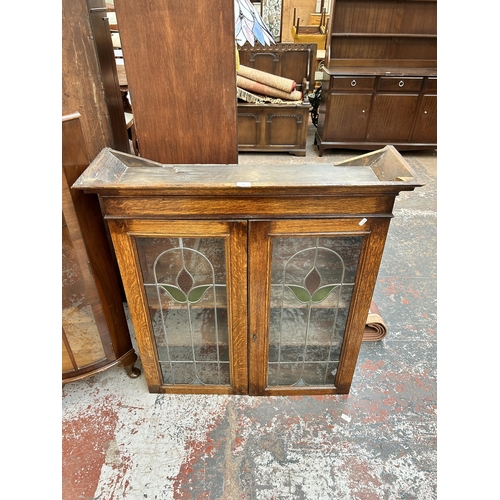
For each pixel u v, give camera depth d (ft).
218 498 4.09
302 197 3.63
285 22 16.02
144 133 4.58
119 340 4.94
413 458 4.45
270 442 4.61
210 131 4.57
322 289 4.32
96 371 4.88
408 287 7.16
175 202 3.65
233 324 4.47
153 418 4.87
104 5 4.80
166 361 4.94
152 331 4.59
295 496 4.11
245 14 12.75
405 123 12.34
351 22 11.96
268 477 4.26
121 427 4.76
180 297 4.38
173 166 4.33
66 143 3.67
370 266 4.08
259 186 3.43
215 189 3.48
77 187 3.42
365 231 3.87
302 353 4.87
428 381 5.39
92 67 4.53
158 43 4.06
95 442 4.59
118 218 3.73
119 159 4.20
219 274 4.21
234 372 4.92
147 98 4.38
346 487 4.18
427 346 5.94
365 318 4.45
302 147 12.81
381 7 11.70
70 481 4.20
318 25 15.84
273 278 4.23
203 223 3.79
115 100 5.24
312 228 3.83
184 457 4.45
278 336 4.71
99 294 4.44
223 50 4.09
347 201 3.67
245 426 4.78
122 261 4.03
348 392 5.18
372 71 11.87
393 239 8.57
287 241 3.97
